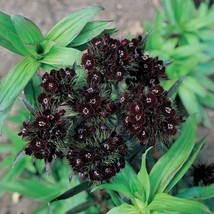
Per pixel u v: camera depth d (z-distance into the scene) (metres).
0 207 1.08
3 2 1.24
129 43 0.71
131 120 0.68
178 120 0.70
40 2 1.23
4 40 0.76
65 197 0.78
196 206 0.70
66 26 0.76
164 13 1.14
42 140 0.68
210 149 1.09
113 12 1.22
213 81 1.14
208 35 1.12
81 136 0.69
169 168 0.74
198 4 1.19
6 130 0.96
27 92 0.77
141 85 0.70
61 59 0.75
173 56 1.08
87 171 0.71
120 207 0.74
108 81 0.70
